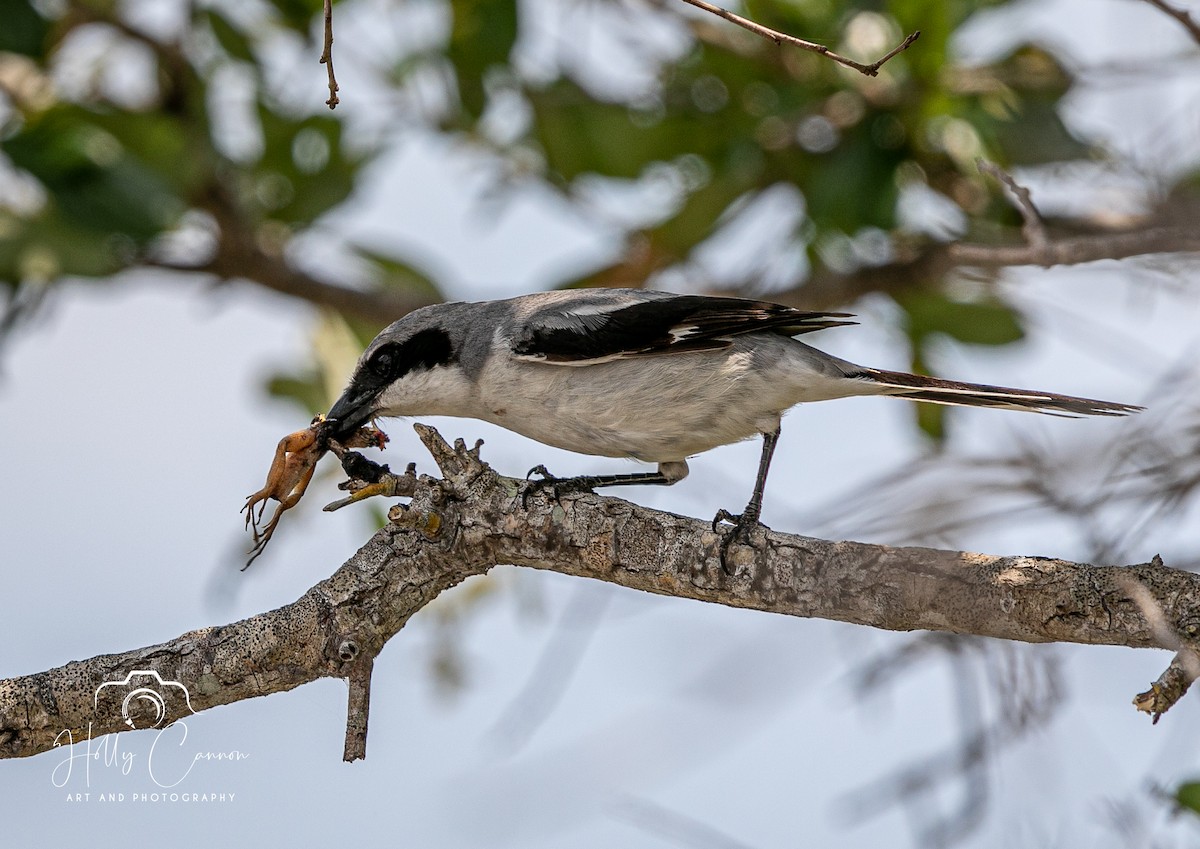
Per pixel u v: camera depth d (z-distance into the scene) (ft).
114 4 42.22
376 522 40.73
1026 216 30.04
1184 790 23.08
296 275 43.45
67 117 39.70
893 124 39.22
